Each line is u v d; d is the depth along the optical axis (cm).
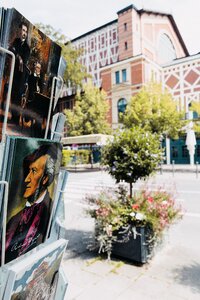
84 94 2477
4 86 93
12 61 94
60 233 157
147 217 311
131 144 340
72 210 618
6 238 99
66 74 2650
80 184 1095
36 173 111
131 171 339
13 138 92
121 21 2986
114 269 296
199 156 2306
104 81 2723
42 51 115
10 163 93
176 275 282
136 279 274
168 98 1934
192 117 2170
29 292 119
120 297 240
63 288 167
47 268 132
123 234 314
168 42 3684
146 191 370
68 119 2384
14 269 102
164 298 238
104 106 2425
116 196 368
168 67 2619
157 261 319
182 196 779
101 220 323
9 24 90
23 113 109
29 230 117
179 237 415
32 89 113
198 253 345
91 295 244
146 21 3109
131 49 2884
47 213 132
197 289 253
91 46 3803
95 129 2348
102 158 366
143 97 1947
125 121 1961
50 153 119
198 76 2422
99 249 333
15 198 99
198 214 566
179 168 1820
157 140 355
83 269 297
